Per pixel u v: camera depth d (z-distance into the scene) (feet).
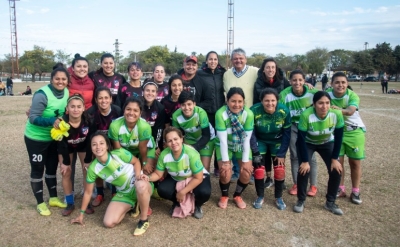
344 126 15.06
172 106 16.01
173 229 12.88
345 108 15.58
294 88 15.71
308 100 15.76
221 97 18.51
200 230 12.80
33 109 13.53
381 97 74.74
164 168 13.83
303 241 11.94
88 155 13.94
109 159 12.98
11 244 11.63
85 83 16.43
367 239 12.03
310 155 14.94
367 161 21.79
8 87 87.20
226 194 15.06
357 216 13.91
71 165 14.88
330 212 14.37
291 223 13.37
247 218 13.85
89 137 13.84
